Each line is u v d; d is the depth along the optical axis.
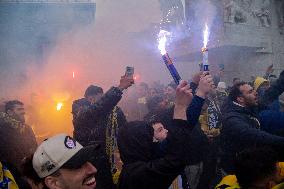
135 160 2.38
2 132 3.73
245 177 2.05
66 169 1.41
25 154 3.90
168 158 1.84
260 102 3.99
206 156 4.32
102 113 3.12
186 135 1.81
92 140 3.35
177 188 3.58
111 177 3.42
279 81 4.09
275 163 2.03
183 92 1.80
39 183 1.45
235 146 3.54
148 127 2.44
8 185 2.09
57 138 1.46
